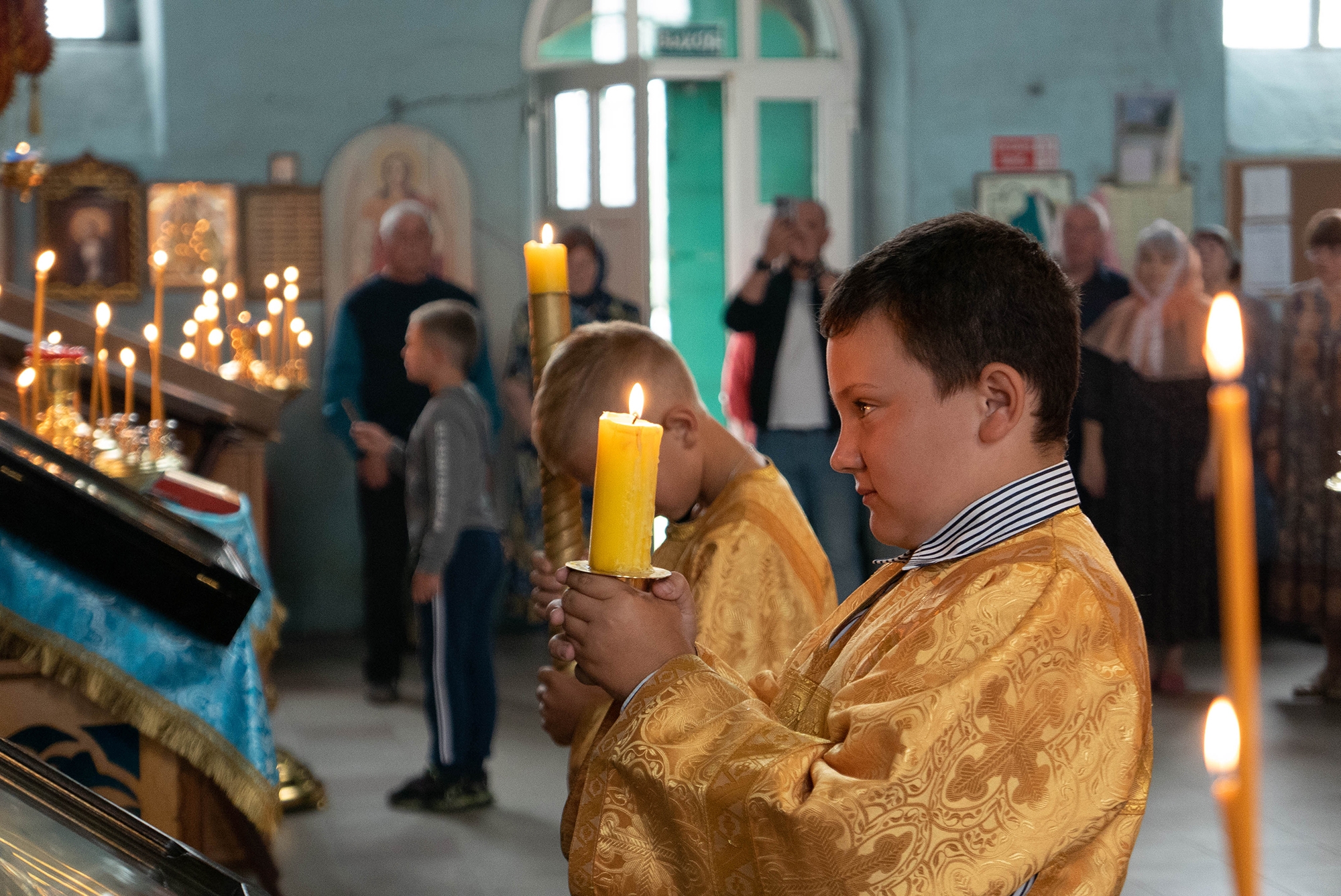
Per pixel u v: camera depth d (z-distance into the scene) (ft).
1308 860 10.87
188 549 6.42
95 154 19.92
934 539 3.02
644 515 2.98
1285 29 23.63
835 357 3.04
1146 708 2.77
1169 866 10.75
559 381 4.57
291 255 20.40
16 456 6.07
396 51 20.61
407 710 16.16
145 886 3.26
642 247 20.03
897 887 2.55
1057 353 2.93
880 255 3.01
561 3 21.63
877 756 2.66
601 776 3.05
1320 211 22.89
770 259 17.63
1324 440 16.11
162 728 6.31
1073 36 22.30
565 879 10.55
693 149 22.85
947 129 22.25
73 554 6.16
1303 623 16.37
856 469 3.05
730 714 2.94
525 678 17.78
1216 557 16.79
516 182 21.12
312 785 12.43
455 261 20.94
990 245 2.92
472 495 12.01
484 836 11.53
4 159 12.45
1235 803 1.39
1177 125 22.56
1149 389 16.93
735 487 4.91
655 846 2.93
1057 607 2.75
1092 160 22.49
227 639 6.41
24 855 3.20
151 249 19.99
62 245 19.71
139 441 9.54
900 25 22.00
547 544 4.52
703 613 4.63
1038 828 2.59
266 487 19.15
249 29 20.13
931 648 2.78
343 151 20.44
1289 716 15.39
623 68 19.99
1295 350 16.49
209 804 7.06
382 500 16.83
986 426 2.89
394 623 16.60
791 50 23.02
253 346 18.44
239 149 20.24
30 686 6.35
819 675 3.33
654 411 4.69
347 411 17.39
